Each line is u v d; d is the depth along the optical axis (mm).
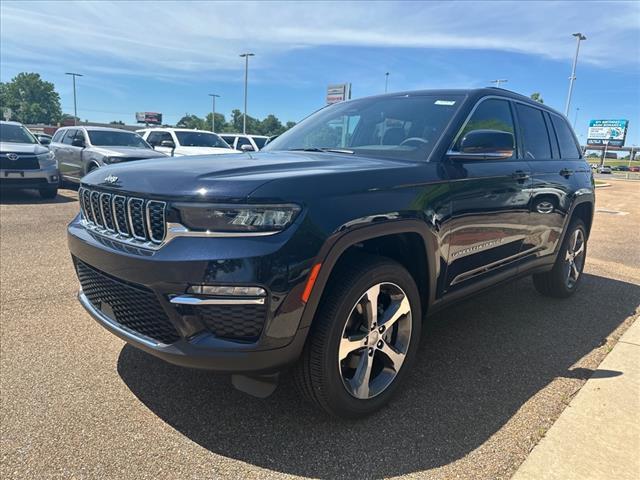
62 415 2533
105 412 2572
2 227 7398
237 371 2154
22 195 11633
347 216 2266
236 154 3164
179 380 2924
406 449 2352
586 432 2516
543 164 3998
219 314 2111
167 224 2186
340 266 2391
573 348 3605
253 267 2053
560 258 4543
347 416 2510
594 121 83688
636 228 10781
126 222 2398
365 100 3861
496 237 3367
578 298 4898
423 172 2744
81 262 2732
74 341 3408
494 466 2240
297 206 2145
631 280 5754
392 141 3201
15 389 2766
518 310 4449
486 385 2998
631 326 4094
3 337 3441
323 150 3328
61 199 10977
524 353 3494
